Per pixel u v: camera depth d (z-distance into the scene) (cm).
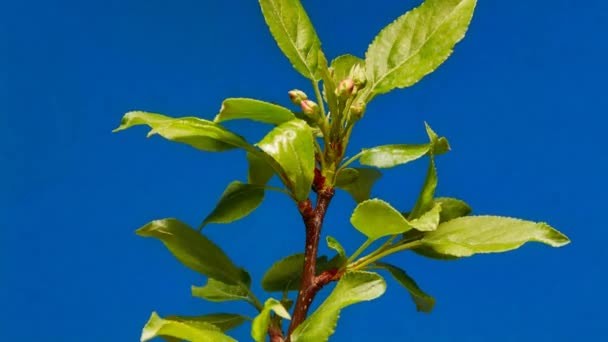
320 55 46
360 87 46
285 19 47
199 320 47
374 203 43
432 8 47
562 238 44
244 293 47
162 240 46
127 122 44
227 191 47
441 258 46
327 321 43
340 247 45
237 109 44
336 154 46
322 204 46
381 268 47
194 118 44
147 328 41
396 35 47
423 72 46
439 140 46
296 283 48
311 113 45
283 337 46
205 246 47
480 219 46
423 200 46
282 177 46
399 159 45
